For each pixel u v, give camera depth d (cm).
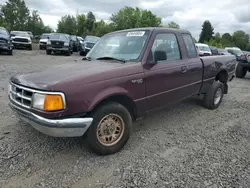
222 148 332
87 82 267
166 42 379
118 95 297
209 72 477
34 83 262
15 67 973
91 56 399
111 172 266
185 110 510
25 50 2069
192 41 446
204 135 379
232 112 512
